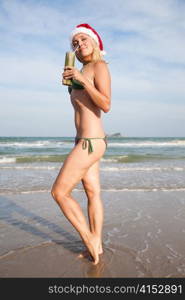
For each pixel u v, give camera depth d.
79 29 3.05
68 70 2.65
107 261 3.10
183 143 37.53
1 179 8.27
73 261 3.11
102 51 3.17
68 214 2.94
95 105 2.94
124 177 8.74
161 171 10.19
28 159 14.38
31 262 3.09
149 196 6.16
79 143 2.89
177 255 3.26
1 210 5.09
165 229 4.11
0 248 3.46
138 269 2.94
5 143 33.03
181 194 6.37
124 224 4.32
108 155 17.17
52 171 10.09
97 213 3.11
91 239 3.01
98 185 3.15
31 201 5.71
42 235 3.91
